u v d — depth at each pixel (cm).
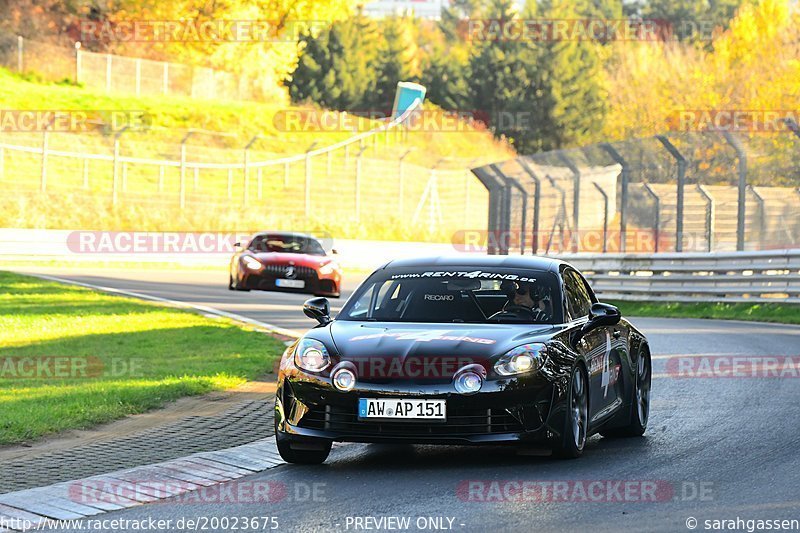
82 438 3353
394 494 2555
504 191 11875
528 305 3177
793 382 4516
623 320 3584
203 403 4038
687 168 9831
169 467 2908
